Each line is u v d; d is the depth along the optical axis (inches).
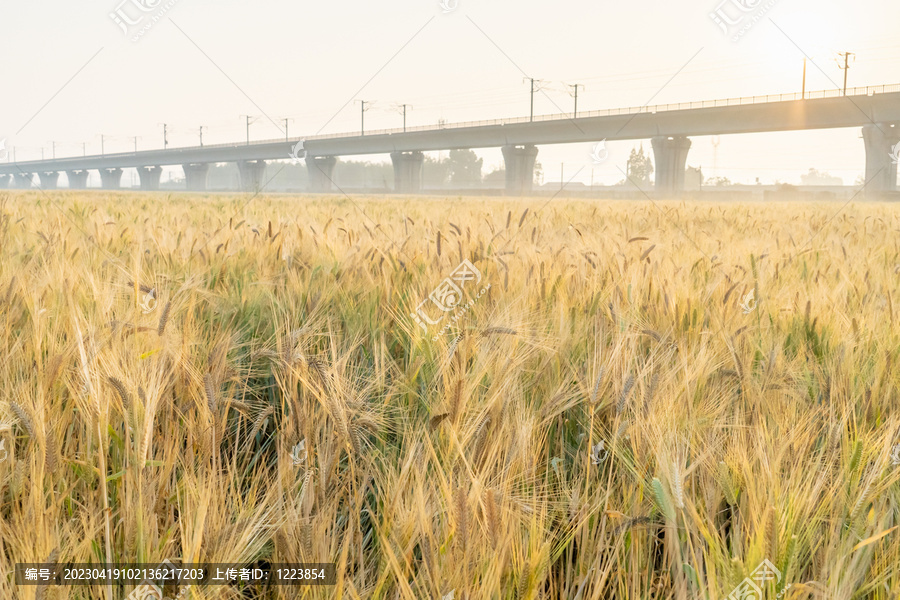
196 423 75.2
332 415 71.5
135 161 4060.0
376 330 120.7
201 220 334.3
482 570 53.9
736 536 61.1
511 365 87.4
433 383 92.4
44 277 126.6
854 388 95.7
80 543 57.7
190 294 120.3
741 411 88.4
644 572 61.9
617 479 75.5
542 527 60.4
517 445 68.8
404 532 59.8
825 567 57.5
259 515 62.4
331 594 52.6
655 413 79.6
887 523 67.8
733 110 2578.7
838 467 75.2
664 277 156.6
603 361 92.4
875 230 365.4
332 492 65.9
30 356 89.2
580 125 2935.5
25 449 72.4
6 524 58.1
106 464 70.7
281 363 88.3
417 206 602.5
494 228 275.4
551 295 139.8
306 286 142.1
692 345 109.2
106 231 229.3
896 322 122.8
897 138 2274.9
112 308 105.4
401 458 74.2
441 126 3432.6
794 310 136.1
